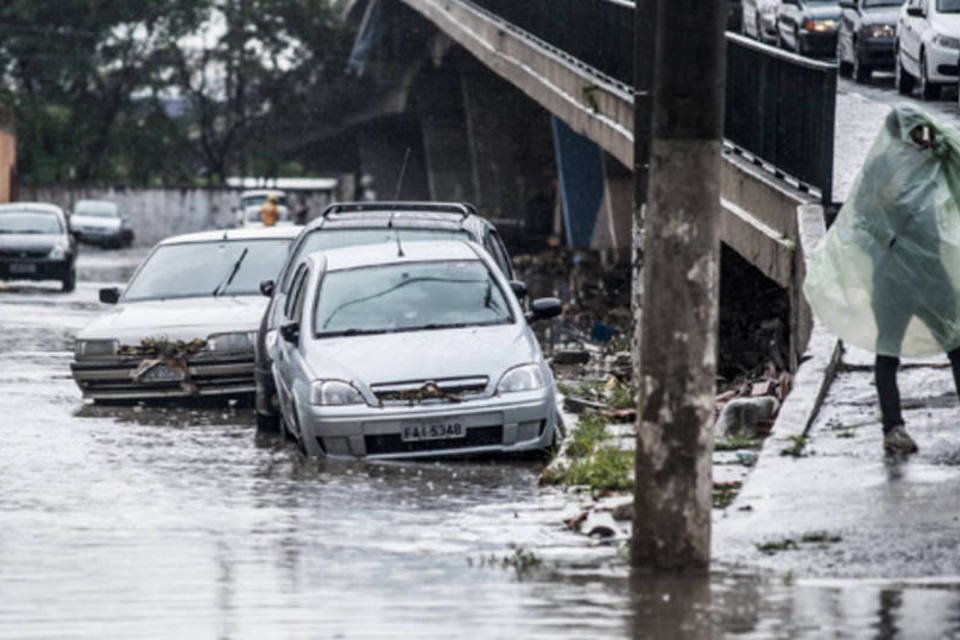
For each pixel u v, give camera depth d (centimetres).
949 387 2706
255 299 4109
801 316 3341
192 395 3850
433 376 2991
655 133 1869
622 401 3416
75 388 4194
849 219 2391
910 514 2098
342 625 1662
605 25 6475
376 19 16762
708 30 1847
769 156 4122
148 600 1786
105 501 2509
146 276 4225
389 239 3700
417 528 2255
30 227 8631
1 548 2098
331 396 2975
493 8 9744
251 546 2114
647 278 1884
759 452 2520
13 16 19500
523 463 2977
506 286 3262
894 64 7550
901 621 1656
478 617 1694
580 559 2000
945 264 2342
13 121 16238
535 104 14312
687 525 1900
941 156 2347
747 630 1625
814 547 1989
